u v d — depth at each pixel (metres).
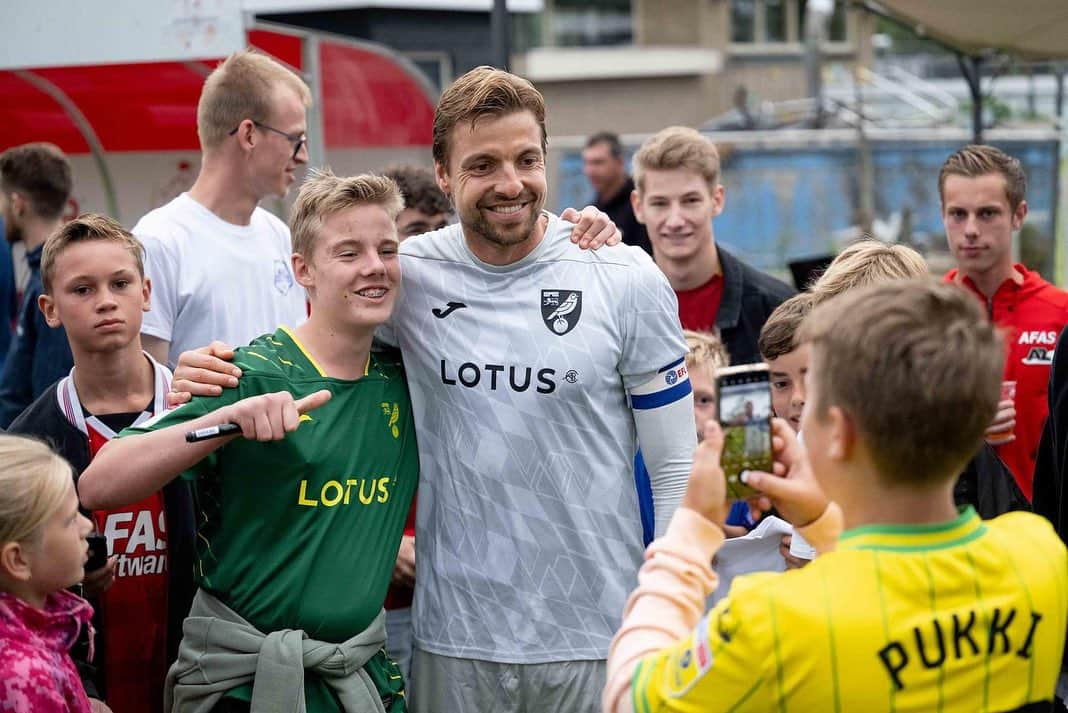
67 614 2.41
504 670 2.74
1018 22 5.75
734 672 1.62
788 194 10.55
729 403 1.85
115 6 5.22
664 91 20.17
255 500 2.66
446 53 9.31
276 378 2.69
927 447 1.62
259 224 4.04
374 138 7.17
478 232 2.71
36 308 4.22
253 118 3.82
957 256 4.27
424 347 2.81
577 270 2.77
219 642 2.65
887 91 12.87
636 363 2.78
